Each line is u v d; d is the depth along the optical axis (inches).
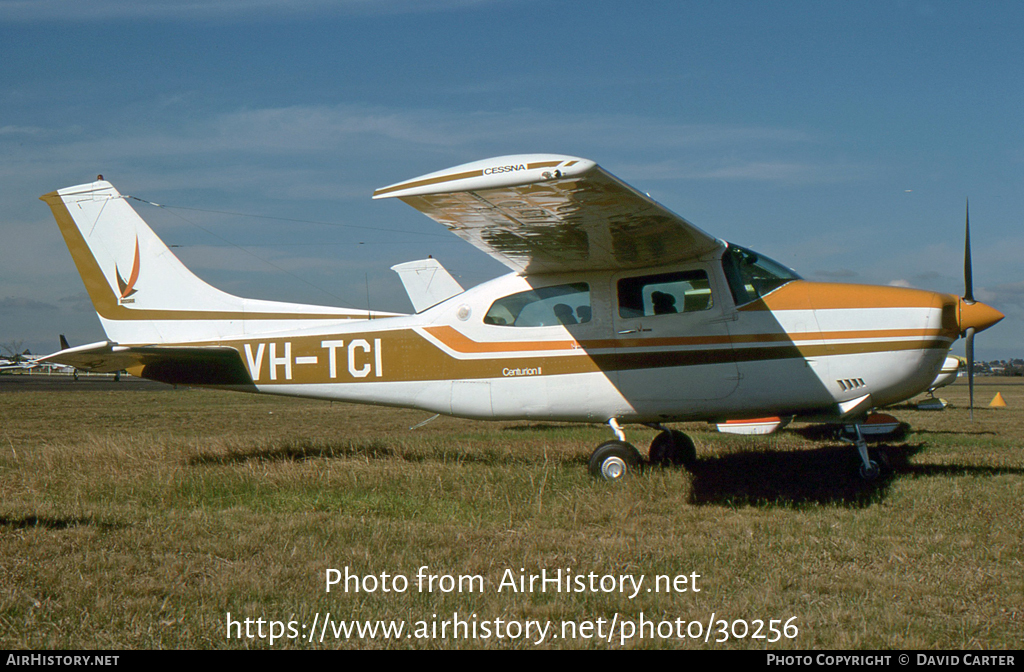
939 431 491.8
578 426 549.6
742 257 267.4
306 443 363.3
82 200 343.3
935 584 146.3
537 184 187.9
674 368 267.7
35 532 182.4
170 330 339.9
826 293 261.0
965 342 273.3
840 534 184.4
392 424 585.6
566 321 280.7
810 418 264.7
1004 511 204.7
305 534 187.3
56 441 433.4
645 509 215.9
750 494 239.1
